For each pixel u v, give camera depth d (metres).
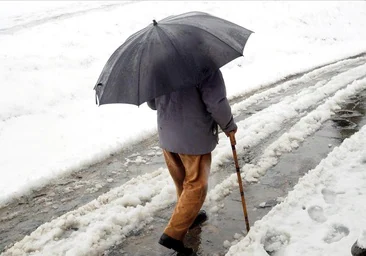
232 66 13.34
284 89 8.68
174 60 2.50
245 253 3.09
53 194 4.71
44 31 16.28
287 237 3.26
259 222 3.44
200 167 3.02
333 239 3.15
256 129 5.98
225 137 5.85
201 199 3.05
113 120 8.52
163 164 5.33
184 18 2.86
